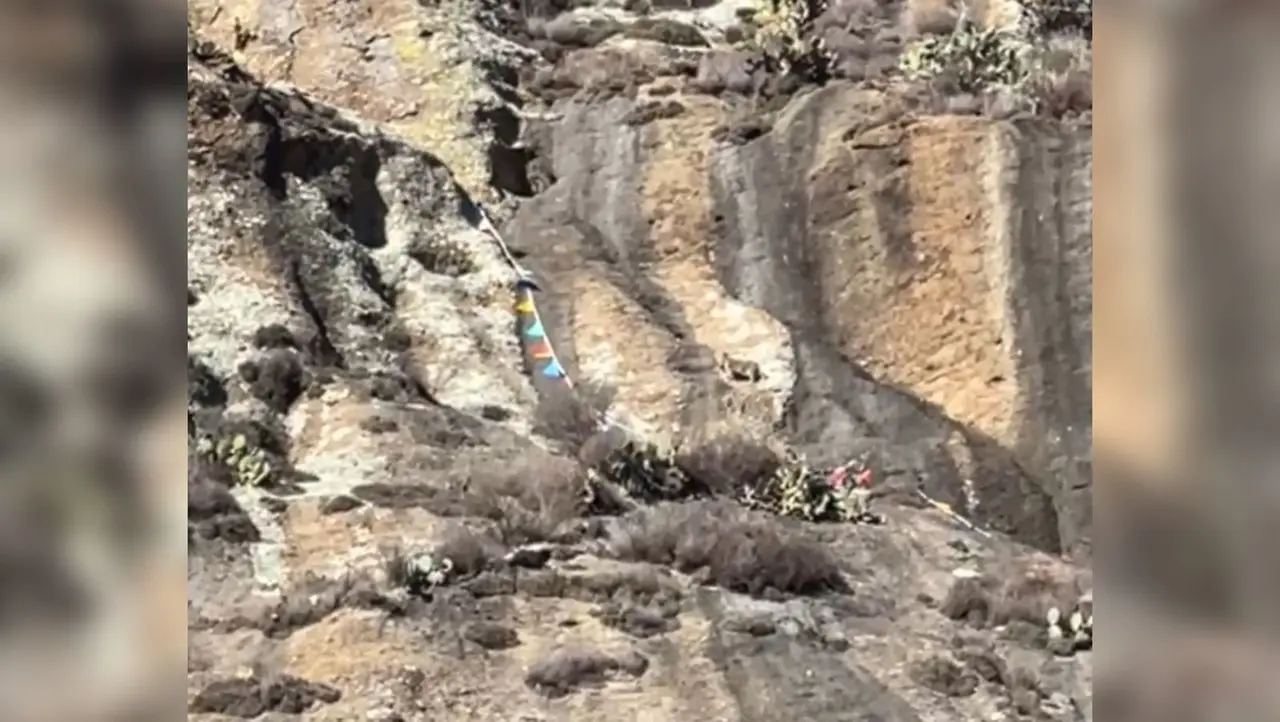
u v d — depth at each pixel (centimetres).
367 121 4728
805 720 4497
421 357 4669
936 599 4597
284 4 4712
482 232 4734
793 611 4581
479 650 4509
